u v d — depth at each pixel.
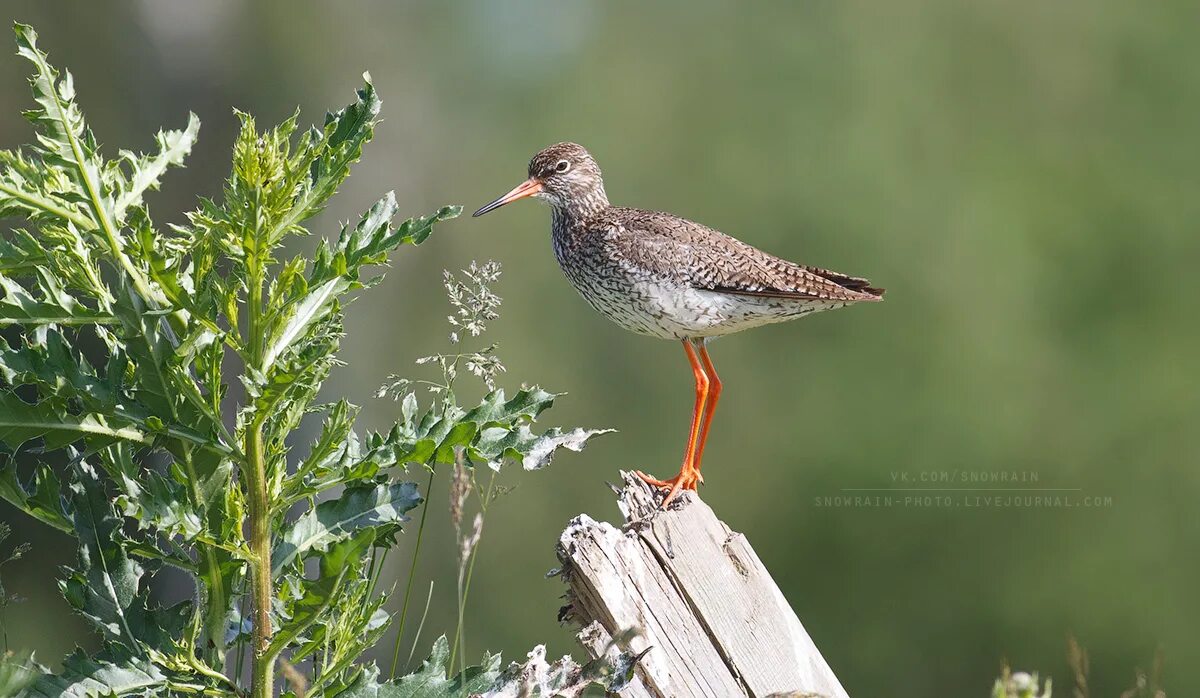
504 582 18.58
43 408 3.50
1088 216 19.62
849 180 20.64
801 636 4.06
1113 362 18.95
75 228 3.62
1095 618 17.83
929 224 19.95
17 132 16.03
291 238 14.94
